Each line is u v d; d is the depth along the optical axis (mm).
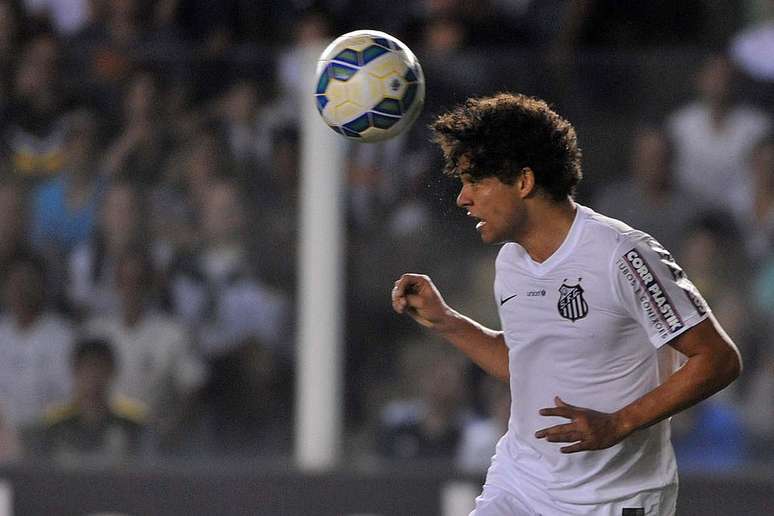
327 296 22594
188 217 22797
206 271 22766
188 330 22734
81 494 22484
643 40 27625
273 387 22672
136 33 29219
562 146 12016
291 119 22703
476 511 13266
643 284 11664
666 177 22188
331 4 29109
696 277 22172
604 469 12609
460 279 22500
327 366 22578
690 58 22203
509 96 12312
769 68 22375
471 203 12148
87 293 22828
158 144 22844
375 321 22594
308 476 22312
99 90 22906
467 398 22344
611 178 22203
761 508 21516
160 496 22484
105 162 22875
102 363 22766
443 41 28000
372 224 22625
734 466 21844
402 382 22484
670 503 12859
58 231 22875
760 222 22078
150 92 22812
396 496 22141
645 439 12594
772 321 22016
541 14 28484
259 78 22750
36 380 22828
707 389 11555
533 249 12211
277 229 22719
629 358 12141
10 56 22953
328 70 13664
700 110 22125
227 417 22672
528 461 13055
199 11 29281
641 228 22156
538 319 12273
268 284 22719
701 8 27750
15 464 22641
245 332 22719
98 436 22719
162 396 22734
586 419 11328
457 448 22328
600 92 22234
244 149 22750
